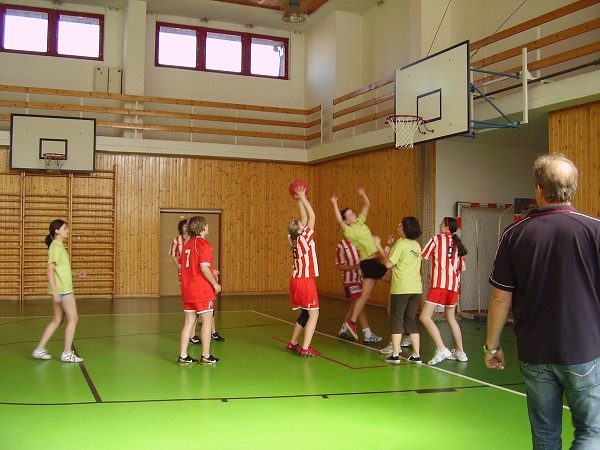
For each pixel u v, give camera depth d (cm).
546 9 838
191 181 1275
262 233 1329
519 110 738
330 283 1284
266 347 681
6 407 431
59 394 468
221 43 1370
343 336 749
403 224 586
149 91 1302
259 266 1325
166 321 882
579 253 214
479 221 983
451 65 743
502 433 380
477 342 719
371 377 534
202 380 520
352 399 461
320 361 603
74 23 1259
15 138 1121
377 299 1098
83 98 1243
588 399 211
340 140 1172
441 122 758
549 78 751
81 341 709
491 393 480
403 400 459
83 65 1253
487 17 948
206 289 579
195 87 1337
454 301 599
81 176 1192
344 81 1275
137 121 1246
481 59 900
